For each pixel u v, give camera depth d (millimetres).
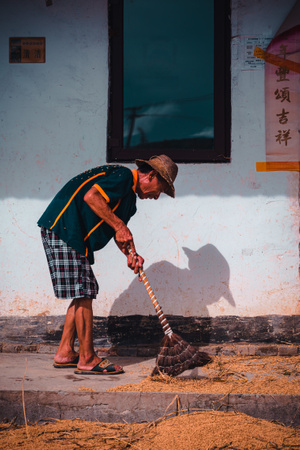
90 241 3361
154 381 3207
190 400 2984
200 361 3525
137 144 5227
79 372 3385
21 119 4180
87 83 4156
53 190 4172
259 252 4113
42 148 4172
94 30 4152
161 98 5090
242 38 4125
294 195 4105
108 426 2930
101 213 3211
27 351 4066
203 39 4926
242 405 2971
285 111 4098
